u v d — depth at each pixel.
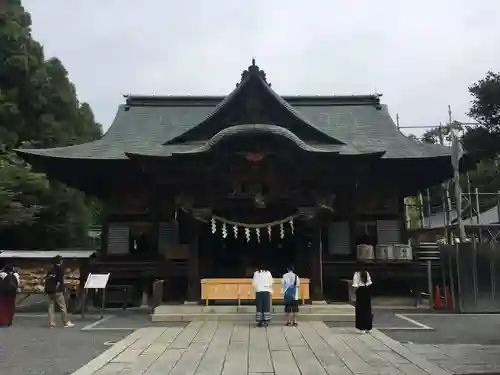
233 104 24.56
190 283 21.55
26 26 42.62
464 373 9.96
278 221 21.25
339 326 17.28
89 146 26.61
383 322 18.52
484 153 37.34
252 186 21.55
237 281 20.20
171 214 25.62
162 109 31.72
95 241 46.47
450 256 22.33
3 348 13.30
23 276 27.14
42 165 24.94
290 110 24.22
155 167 22.14
